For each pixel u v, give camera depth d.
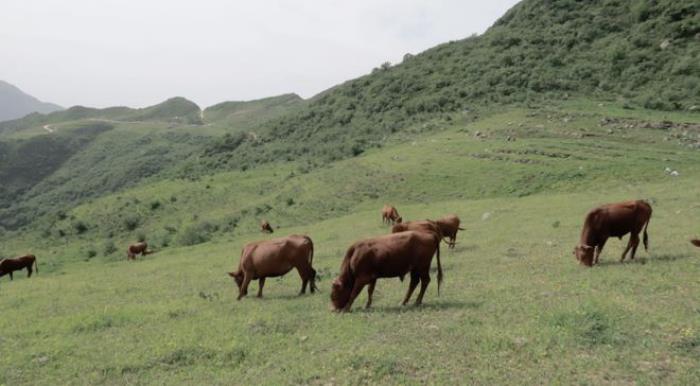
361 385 7.45
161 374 8.62
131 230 72.56
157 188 91.12
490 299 11.52
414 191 48.00
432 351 8.43
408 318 10.48
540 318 9.44
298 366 8.30
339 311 11.59
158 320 12.39
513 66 96.25
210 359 9.12
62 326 12.41
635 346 7.89
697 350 7.55
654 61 81.75
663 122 55.06
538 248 18.44
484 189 43.62
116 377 8.69
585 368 7.34
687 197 26.14
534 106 73.88
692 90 68.06
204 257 30.31
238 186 76.88
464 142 60.78
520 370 7.48
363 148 79.06
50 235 81.75
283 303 13.19
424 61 122.88
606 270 13.14
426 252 11.44
